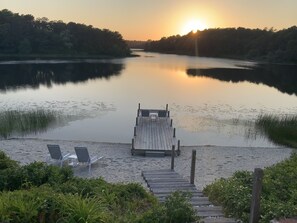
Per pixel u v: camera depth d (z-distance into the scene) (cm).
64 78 5328
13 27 11194
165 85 4781
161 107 3167
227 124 2547
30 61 8562
